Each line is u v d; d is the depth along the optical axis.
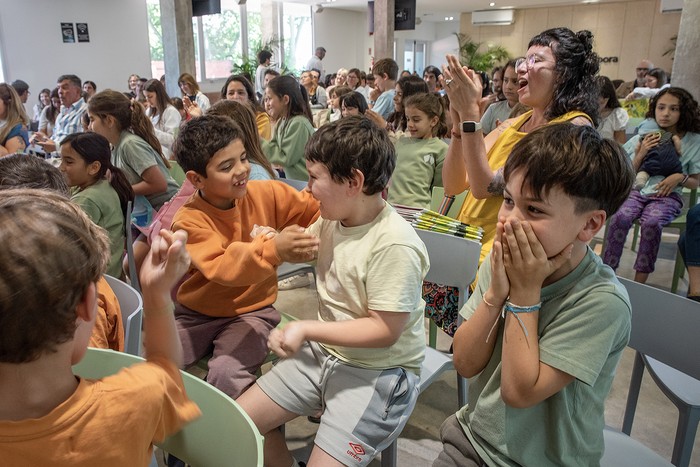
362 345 1.19
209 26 12.59
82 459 0.63
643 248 3.15
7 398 0.60
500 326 1.04
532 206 0.87
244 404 1.34
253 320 1.57
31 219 0.56
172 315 0.82
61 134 5.20
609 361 0.95
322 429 1.22
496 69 4.68
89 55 9.62
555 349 0.91
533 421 0.98
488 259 1.13
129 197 2.46
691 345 1.25
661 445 1.90
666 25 13.94
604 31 14.78
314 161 1.23
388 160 1.24
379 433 1.23
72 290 0.58
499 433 1.01
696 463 1.78
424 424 2.00
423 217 1.96
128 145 2.88
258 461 0.79
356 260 1.24
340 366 1.28
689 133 3.30
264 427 1.34
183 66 8.70
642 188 3.29
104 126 2.89
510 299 0.93
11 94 3.81
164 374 0.75
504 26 16.19
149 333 0.81
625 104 5.90
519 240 0.88
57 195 0.66
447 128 3.05
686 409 1.33
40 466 0.61
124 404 0.66
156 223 1.92
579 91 1.63
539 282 0.90
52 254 0.55
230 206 1.57
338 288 1.28
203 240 1.46
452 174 1.95
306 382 1.34
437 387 2.25
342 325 1.18
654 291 1.33
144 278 0.79
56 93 5.88
